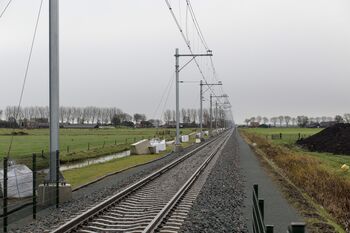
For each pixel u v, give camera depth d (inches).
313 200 684.1
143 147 1883.6
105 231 428.5
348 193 719.1
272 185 813.9
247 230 444.1
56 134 629.9
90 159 1724.9
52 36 635.5
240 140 3068.4
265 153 1720.0
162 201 615.2
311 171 989.2
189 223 464.4
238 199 642.2
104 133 4584.2
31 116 7076.8
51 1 637.3
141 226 436.8
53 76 634.8
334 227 470.9
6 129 5142.7
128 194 681.6
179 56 1941.4
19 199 600.1
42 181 634.2
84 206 576.7
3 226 441.7
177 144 1975.9
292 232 155.4
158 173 993.5
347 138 2031.3
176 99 1982.0
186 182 790.5
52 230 425.1
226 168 1111.6
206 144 2504.9
